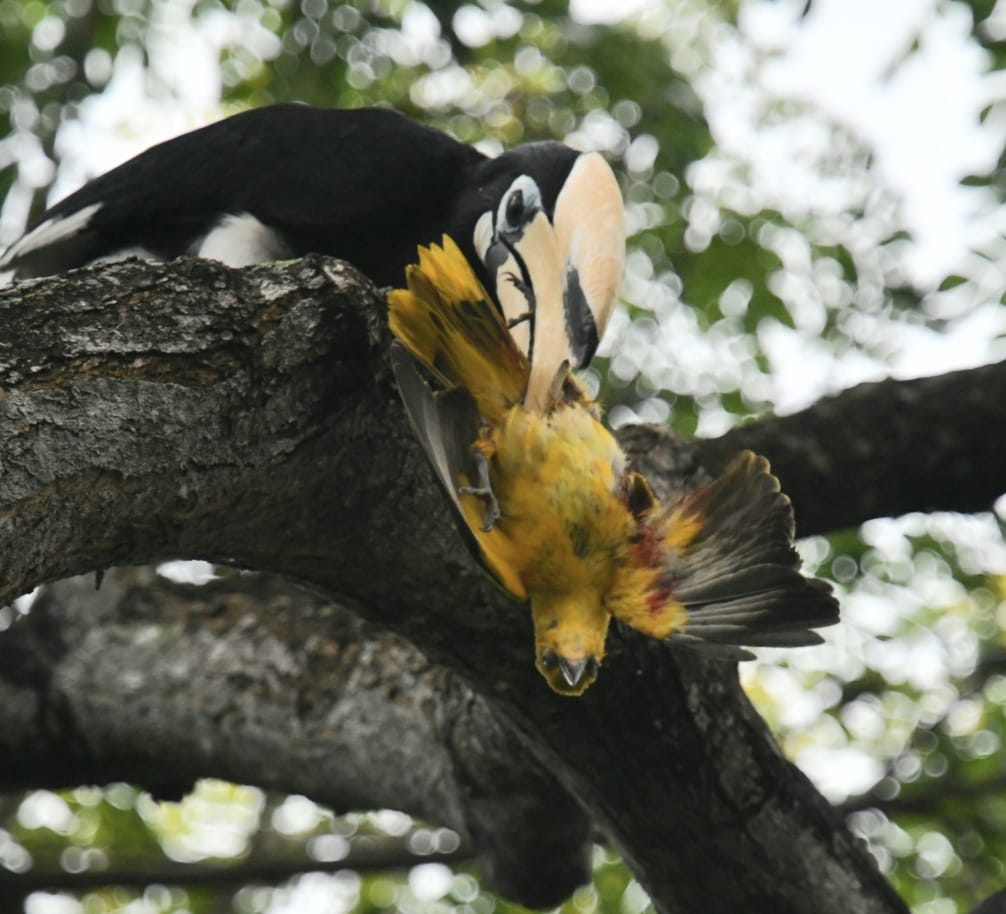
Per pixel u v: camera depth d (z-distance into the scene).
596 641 4.84
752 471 4.97
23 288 5.11
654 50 13.46
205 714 8.15
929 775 11.98
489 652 6.29
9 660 8.27
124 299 5.22
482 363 4.92
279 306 5.46
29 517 4.78
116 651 8.29
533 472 4.83
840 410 8.97
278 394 5.43
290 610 8.44
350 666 8.18
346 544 5.91
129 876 10.70
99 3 12.92
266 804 13.09
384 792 8.04
